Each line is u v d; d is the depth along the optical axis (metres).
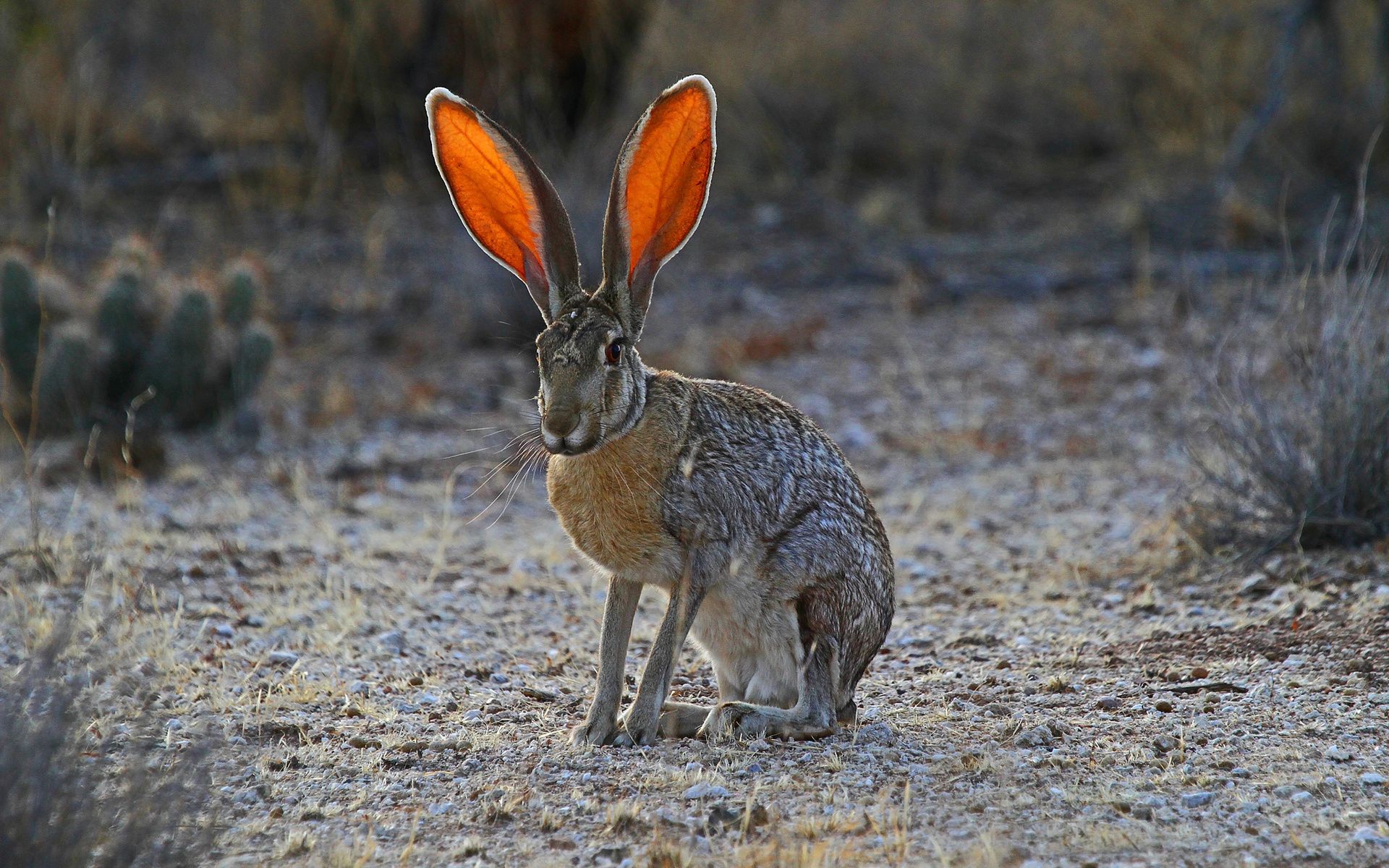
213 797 6.99
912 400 18.33
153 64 29.55
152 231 23.86
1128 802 7.04
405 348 20.41
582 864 6.41
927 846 6.51
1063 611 11.30
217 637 10.04
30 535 12.19
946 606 11.77
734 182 27.39
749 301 22.30
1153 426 16.64
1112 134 29.11
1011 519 14.34
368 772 7.63
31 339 16.14
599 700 8.16
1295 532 11.84
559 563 12.85
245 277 17.66
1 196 24.78
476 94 24.62
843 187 27.41
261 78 28.02
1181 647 10.05
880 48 29.16
